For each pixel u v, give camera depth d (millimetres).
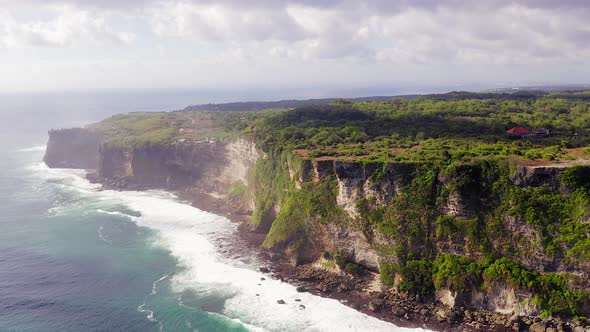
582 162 81500
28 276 94312
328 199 99188
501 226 79938
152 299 84562
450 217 84000
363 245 92000
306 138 135375
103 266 99500
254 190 133750
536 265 75938
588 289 71125
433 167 87938
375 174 91000
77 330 74750
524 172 80062
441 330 72438
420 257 84688
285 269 97250
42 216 137000
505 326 71875
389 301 81250
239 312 79750
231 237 118000
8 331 74250
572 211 75500
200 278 93250
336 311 79438
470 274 78062
